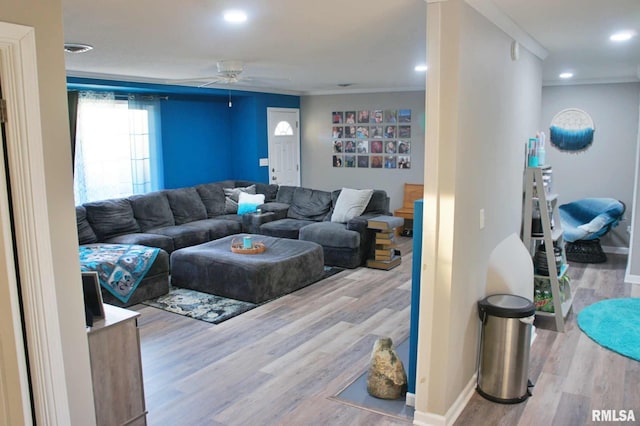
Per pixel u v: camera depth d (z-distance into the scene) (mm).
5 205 1849
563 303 4375
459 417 2877
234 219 7180
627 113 6551
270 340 4023
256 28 3295
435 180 2594
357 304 4879
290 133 9039
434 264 2656
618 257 6660
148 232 6113
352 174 8891
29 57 1811
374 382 3111
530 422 2820
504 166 3457
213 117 8258
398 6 2740
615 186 6758
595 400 3057
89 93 6320
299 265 5324
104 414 2451
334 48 4125
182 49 4148
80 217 5555
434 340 2719
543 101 7000
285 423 2842
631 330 4094
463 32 2490
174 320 4469
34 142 1849
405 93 8211
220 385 3291
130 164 6934
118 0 2602
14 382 1934
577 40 3807
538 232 4137
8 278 1875
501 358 2992
